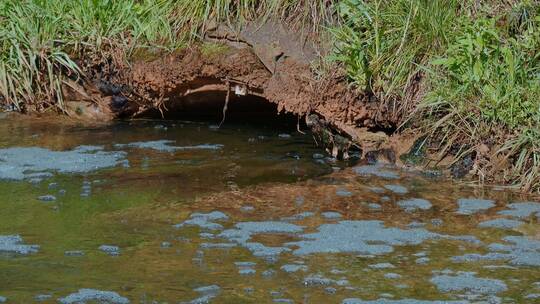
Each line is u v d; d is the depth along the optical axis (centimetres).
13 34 1016
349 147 905
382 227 710
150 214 732
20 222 713
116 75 985
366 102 884
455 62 857
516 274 625
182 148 913
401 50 880
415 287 605
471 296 592
